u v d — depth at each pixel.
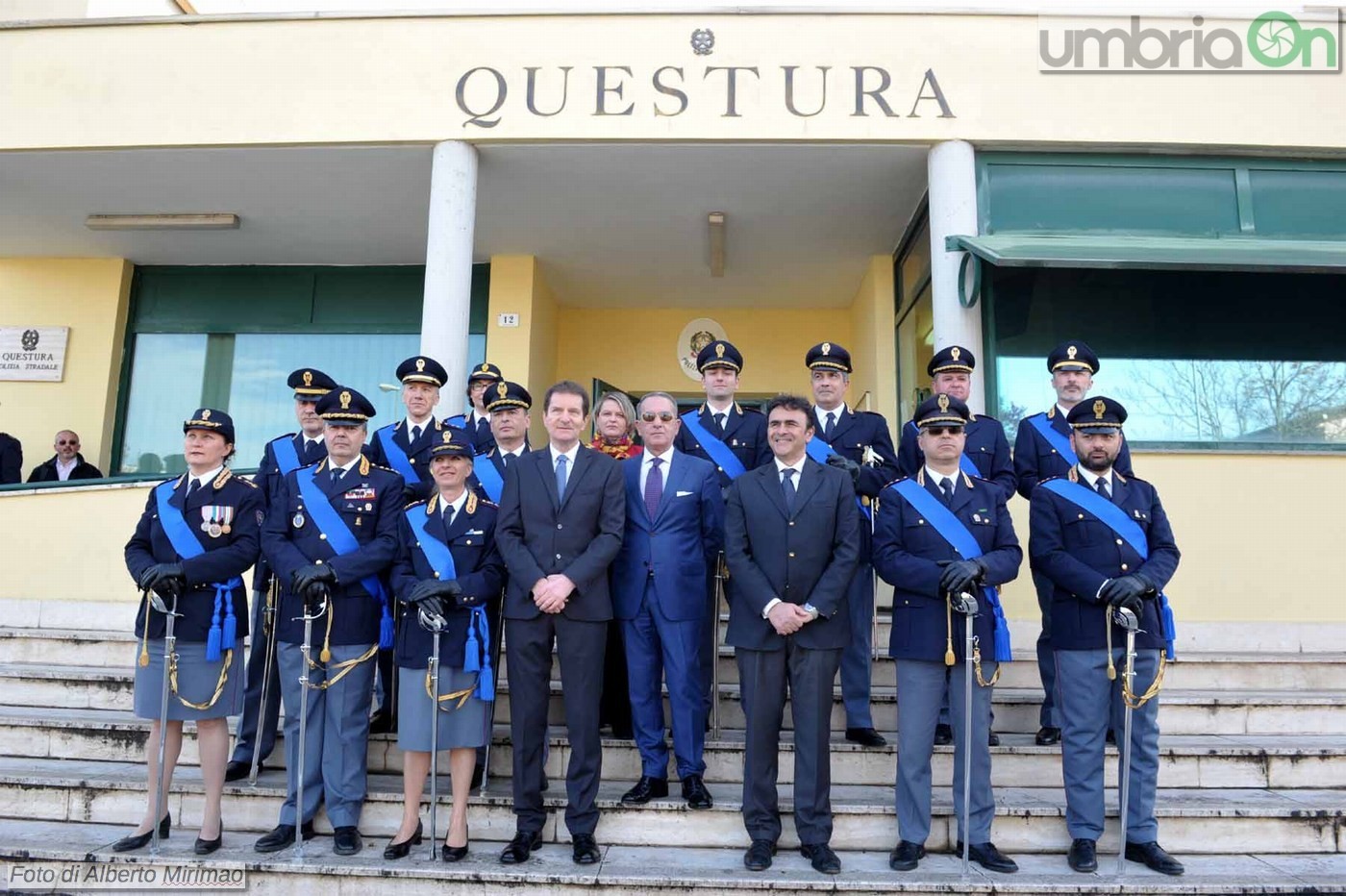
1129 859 3.66
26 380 8.66
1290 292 6.44
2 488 6.28
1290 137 6.25
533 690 3.64
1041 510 3.89
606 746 4.23
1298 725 4.64
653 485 4.07
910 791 3.61
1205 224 6.35
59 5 8.02
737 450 4.56
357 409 3.96
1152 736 3.67
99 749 4.42
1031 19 6.31
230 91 6.45
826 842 3.58
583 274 8.99
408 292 8.95
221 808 3.84
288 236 8.30
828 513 3.68
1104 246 5.80
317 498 3.87
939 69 6.27
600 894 3.38
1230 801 3.98
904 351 8.09
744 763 3.70
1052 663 4.36
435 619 3.50
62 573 6.20
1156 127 6.23
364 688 3.79
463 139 6.32
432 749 3.55
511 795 3.89
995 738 4.31
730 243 8.23
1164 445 6.21
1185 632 5.90
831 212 7.52
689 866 3.54
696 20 6.35
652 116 6.27
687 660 3.90
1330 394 6.34
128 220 7.80
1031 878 3.43
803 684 3.61
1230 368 6.37
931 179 6.30
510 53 6.38
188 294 9.01
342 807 3.68
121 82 6.50
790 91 6.27
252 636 4.35
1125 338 6.38
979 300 6.22
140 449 8.80
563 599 3.56
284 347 8.93
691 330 9.76
